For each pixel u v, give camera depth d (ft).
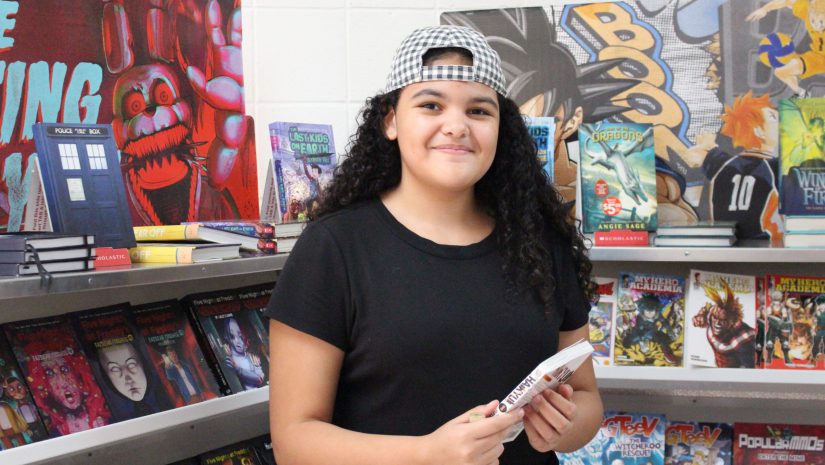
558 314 5.04
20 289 4.76
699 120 8.04
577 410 5.06
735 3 7.95
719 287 7.56
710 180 8.04
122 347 6.23
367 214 4.83
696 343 7.46
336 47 8.96
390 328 4.51
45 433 5.47
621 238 7.52
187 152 7.55
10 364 5.51
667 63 8.08
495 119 4.77
